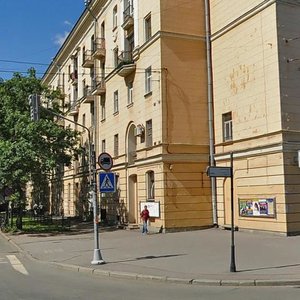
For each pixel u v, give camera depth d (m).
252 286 10.52
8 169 29.00
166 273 12.09
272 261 13.64
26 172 29.44
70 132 32.41
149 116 28.19
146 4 29.02
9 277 12.41
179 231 25.92
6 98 32.25
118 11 34.94
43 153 30.19
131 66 30.67
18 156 28.77
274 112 21.84
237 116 24.77
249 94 23.80
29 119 30.16
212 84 27.30
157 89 26.97
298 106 21.94
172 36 27.05
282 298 8.91
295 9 22.41
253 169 23.28
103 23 39.25
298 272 11.67
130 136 32.59
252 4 23.64
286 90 21.69
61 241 23.31
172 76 26.84
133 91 31.23
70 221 40.66
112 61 36.28
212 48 27.38
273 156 21.81
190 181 26.62
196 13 27.75
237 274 11.63
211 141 26.91
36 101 19.89
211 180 27.09
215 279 11.01
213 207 26.81
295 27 22.31
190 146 26.78
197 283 10.95
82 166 45.94
